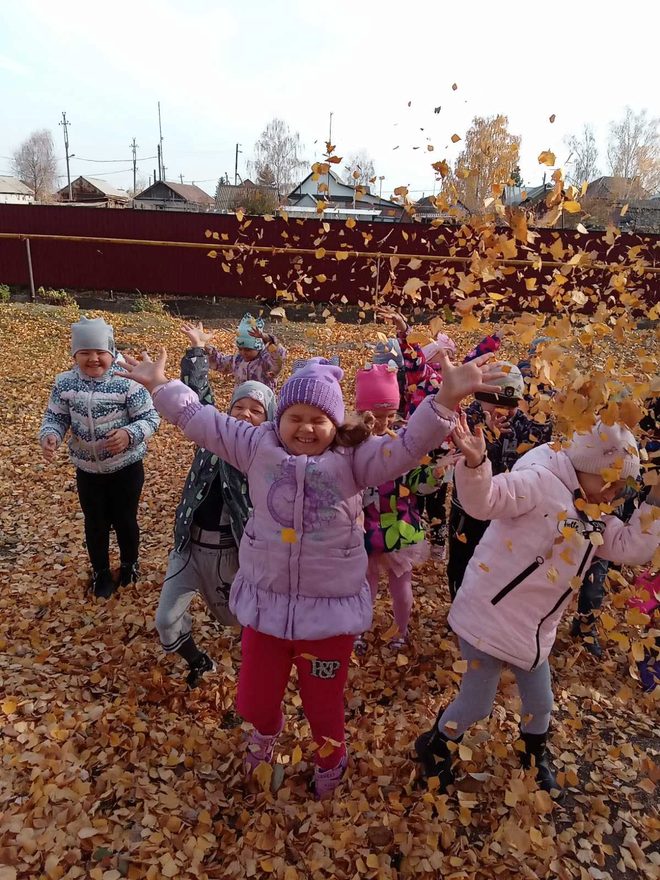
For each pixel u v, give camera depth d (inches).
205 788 109.9
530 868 96.9
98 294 732.0
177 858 96.0
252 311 660.7
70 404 160.7
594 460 95.6
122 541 173.8
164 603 122.6
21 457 278.4
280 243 685.9
